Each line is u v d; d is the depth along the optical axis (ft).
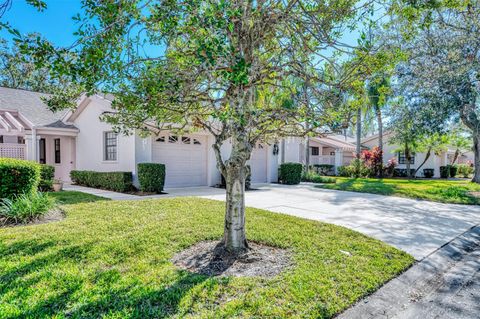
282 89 16.05
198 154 44.88
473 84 38.24
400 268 13.64
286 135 15.26
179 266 13.12
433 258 15.48
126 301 9.86
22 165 23.12
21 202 20.58
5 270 11.98
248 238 17.12
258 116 13.30
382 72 14.90
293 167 53.21
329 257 14.49
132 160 38.52
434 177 84.12
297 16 13.91
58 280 11.23
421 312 10.54
